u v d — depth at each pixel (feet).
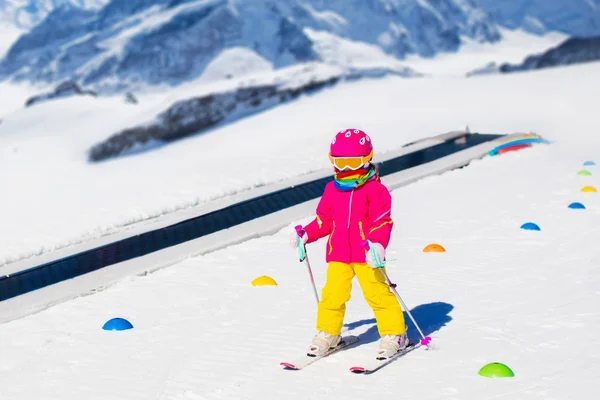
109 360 18.86
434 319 20.01
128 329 21.34
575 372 15.58
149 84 434.71
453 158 49.39
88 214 43.39
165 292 24.97
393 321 17.40
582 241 27.81
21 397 16.83
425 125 75.46
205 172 53.52
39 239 38.55
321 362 17.51
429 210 35.12
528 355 16.87
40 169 119.96
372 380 16.12
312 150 61.46
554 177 41.06
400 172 45.34
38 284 28.45
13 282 29.04
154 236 34.73
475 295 22.00
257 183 48.62
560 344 17.38
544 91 87.20
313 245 30.40
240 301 23.29
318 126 89.45
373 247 16.43
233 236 32.24
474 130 69.41
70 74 465.06
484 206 35.06
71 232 39.47
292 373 16.97
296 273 26.27
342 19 531.50
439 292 22.59
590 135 60.90
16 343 20.88
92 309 23.61
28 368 18.78
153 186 49.83
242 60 446.60
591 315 19.27
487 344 17.74
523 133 59.88
